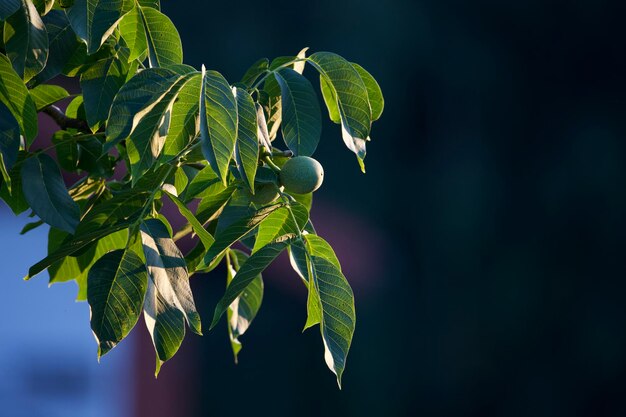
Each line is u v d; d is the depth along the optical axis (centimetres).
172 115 201
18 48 213
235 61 1009
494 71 1223
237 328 283
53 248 261
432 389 1118
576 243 1197
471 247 1163
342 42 1083
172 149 204
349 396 1065
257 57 1020
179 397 924
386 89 1139
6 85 211
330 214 1072
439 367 1126
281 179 228
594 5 1264
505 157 1223
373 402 1074
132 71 231
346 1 1080
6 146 202
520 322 1165
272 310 1016
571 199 1211
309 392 1029
